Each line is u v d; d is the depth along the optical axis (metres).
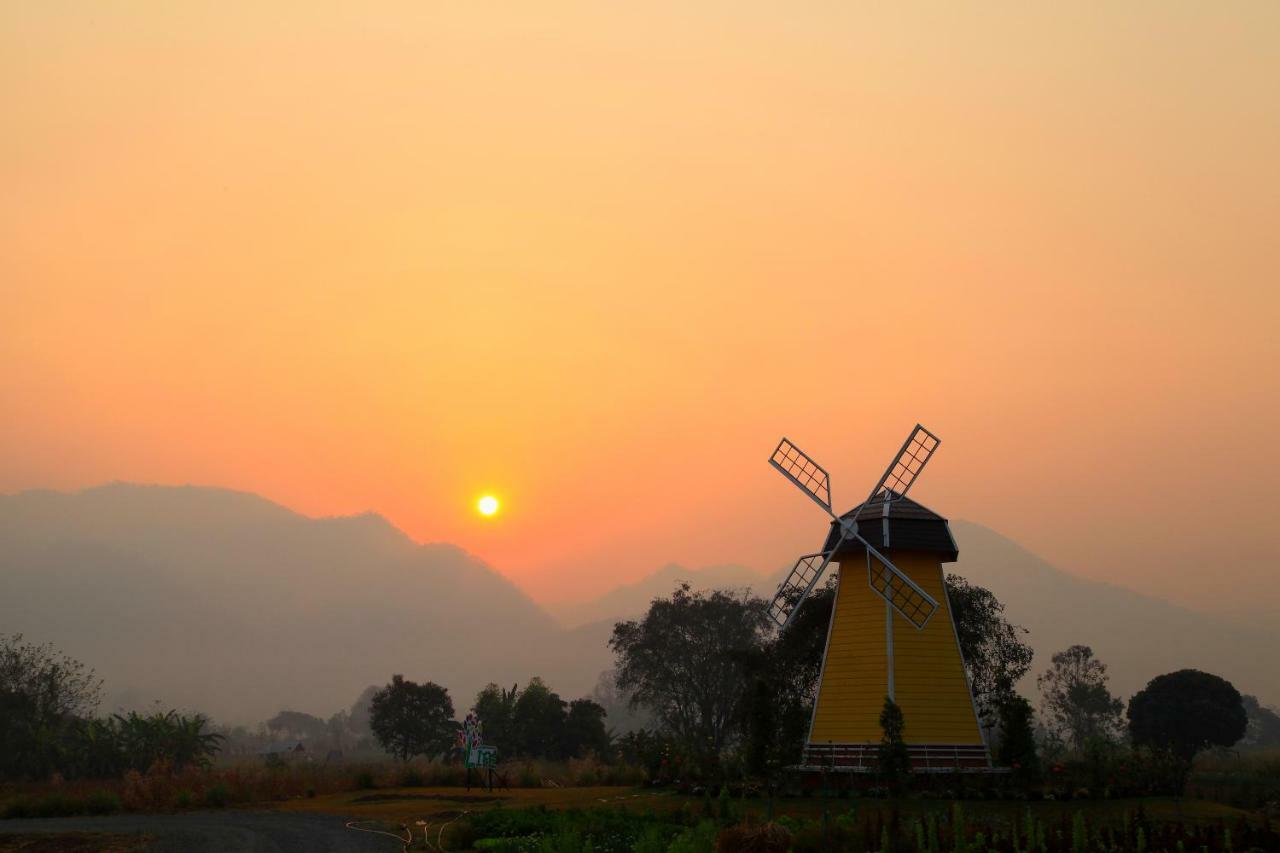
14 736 52.84
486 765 43.81
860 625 43.47
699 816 31.05
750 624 91.06
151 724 56.78
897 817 26.25
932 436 46.94
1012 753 37.28
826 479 48.03
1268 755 78.19
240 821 33.78
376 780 45.72
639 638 93.00
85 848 28.58
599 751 84.19
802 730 41.00
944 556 44.28
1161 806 33.31
